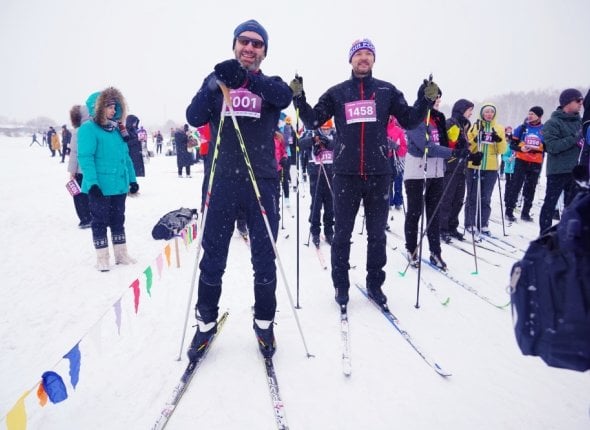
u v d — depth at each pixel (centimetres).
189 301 222
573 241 106
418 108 268
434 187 384
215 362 225
